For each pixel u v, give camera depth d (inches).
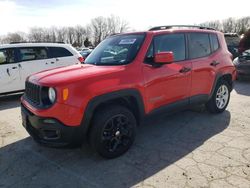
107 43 182.2
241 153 146.2
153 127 189.6
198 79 186.2
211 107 210.7
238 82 368.8
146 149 154.6
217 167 132.0
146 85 151.3
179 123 196.4
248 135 171.6
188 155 145.8
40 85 133.2
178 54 175.3
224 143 159.8
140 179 124.2
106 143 139.7
